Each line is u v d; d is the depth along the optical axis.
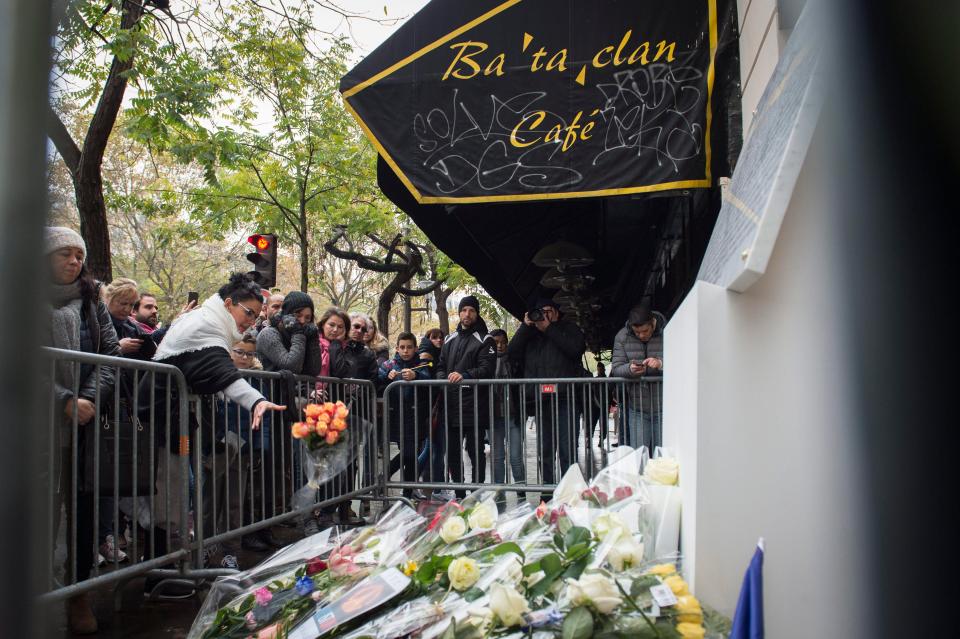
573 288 9.47
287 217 16.92
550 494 6.42
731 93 5.25
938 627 1.26
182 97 10.50
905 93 1.18
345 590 2.46
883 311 1.32
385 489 6.70
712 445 1.85
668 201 8.22
